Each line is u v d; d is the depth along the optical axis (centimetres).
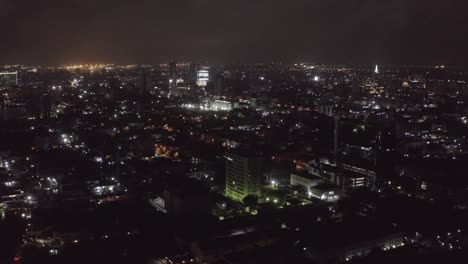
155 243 19875
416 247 19212
